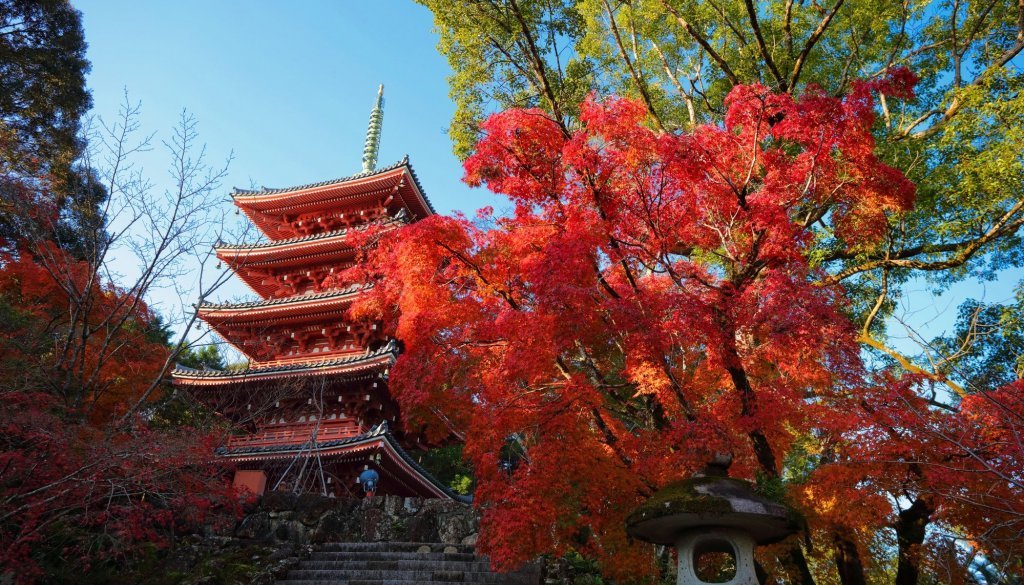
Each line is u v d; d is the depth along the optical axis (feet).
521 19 48.03
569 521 30.73
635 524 26.71
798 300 29.09
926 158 47.32
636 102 35.14
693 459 29.19
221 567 44.98
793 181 35.04
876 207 34.71
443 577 44.65
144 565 42.88
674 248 38.65
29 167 74.13
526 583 43.57
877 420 30.81
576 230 34.14
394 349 76.69
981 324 44.93
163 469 40.22
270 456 71.51
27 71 80.69
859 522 29.22
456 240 37.63
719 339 31.76
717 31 58.70
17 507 33.99
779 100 33.96
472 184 37.93
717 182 35.47
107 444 37.47
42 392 42.91
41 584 35.88
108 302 58.90
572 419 32.40
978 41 53.83
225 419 76.13
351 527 54.85
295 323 87.51
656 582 34.99
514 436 41.68
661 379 33.60
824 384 33.22
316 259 92.58
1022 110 40.37
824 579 42.42
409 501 56.80
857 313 54.13
